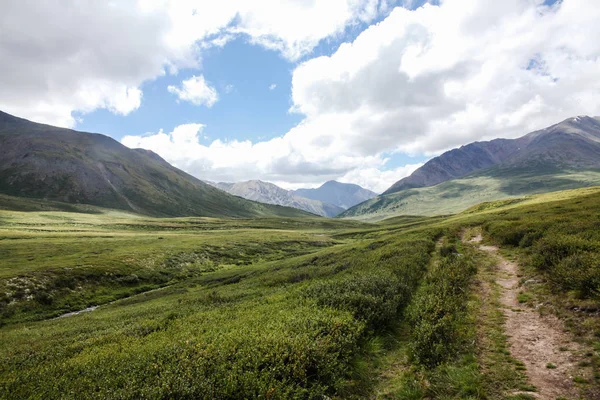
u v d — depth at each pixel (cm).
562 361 959
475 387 883
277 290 2742
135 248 9019
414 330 1291
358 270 2636
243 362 994
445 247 3161
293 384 908
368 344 1252
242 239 11662
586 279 1327
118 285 6225
